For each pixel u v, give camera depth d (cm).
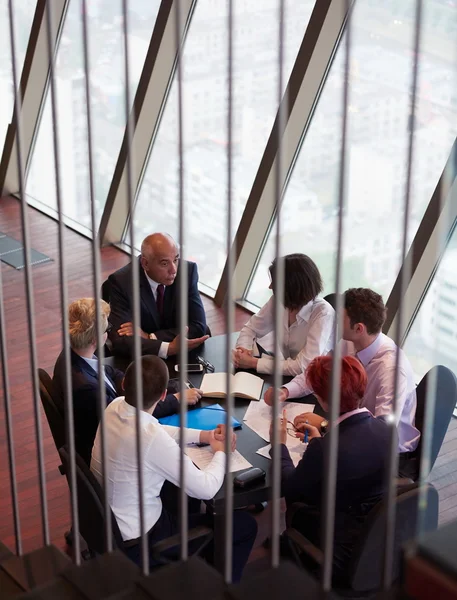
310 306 407
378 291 546
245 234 628
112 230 756
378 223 535
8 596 229
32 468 461
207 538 325
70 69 766
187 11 639
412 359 538
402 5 490
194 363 409
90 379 361
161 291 453
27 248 229
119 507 318
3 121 853
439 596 110
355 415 307
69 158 794
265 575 196
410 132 158
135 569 225
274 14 566
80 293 682
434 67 477
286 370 396
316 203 579
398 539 286
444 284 501
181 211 200
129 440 311
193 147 662
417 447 356
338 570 305
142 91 682
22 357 579
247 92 602
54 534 409
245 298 662
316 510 315
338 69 546
